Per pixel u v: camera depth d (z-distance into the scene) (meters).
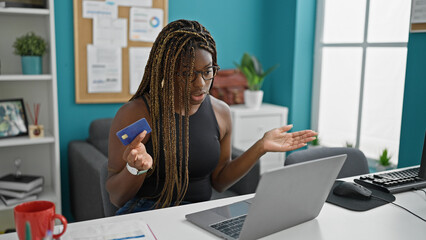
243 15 3.53
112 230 1.02
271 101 3.76
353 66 3.26
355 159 1.76
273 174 0.89
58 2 2.78
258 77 3.32
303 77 3.51
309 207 1.08
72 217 2.99
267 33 3.68
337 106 3.42
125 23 2.95
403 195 1.36
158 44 1.30
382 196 1.33
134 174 1.11
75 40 2.83
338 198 1.30
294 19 3.38
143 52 3.04
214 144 1.41
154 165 1.32
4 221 2.75
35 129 2.47
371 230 1.07
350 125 3.33
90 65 2.90
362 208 1.21
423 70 1.91
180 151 1.32
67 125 2.93
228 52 3.52
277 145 1.30
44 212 0.84
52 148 2.64
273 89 3.72
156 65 1.28
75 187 2.68
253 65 3.32
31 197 2.50
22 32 2.61
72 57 2.87
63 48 2.84
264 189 0.90
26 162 2.75
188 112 1.27
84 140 2.93
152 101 1.31
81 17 2.82
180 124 1.31
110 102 3.01
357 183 1.47
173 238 1.00
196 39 1.26
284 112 3.39
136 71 3.04
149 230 1.03
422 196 1.35
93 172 2.18
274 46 3.64
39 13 2.34
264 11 3.62
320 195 1.08
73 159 2.66
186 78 1.24
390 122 3.03
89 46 2.88
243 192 2.47
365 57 3.14
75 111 2.94
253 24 3.59
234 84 3.49
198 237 1.01
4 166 2.69
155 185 1.36
